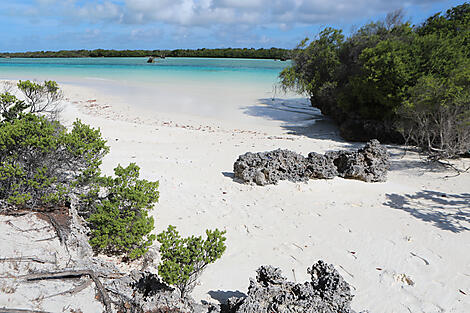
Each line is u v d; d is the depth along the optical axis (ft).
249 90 137.80
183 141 57.98
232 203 33.35
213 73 213.25
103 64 306.55
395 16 82.07
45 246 19.51
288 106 106.32
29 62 343.26
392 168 48.78
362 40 81.66
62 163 27.61
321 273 18.76
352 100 71.36
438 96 53.78
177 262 17.93
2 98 33.55
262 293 17.65
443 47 62.90
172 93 125.08
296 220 30.45
